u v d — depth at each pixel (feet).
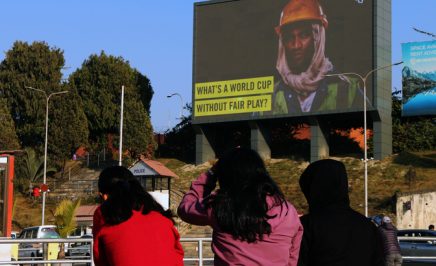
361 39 192.95
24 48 240.73
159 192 153.69
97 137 249.34
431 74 197.57
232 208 15.48
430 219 159.84
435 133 214.07
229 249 15.56
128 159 237.25
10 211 68.39
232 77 209.87
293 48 201.05
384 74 194.08
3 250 66.28
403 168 189.47
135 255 16.98
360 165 197.26
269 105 203.72
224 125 219.00
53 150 231.91
